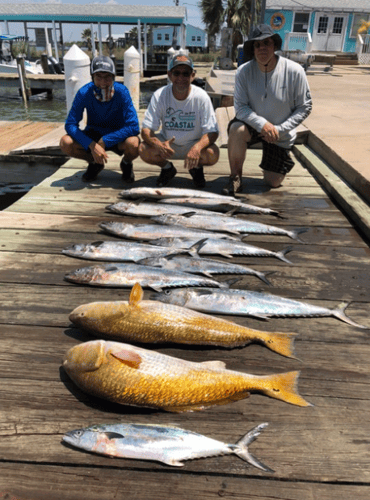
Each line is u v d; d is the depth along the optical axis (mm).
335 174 5820
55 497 1810
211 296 3059
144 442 1976
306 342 2785
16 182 7781
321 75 19391
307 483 1883
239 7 28672
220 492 1843
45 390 2355
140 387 2170
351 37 27219
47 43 29922
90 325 2682
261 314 3008
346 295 3324
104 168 6363
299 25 27141
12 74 22969
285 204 5098
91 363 2230
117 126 5430
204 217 4348
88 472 1918
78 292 3273
